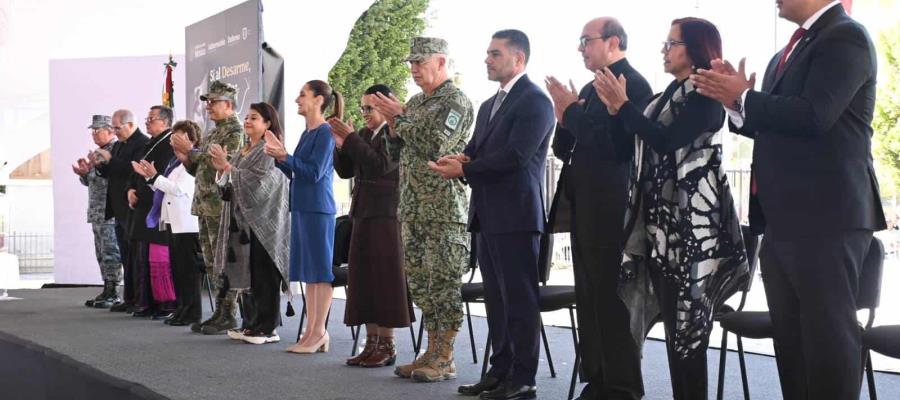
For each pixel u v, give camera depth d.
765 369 4.68
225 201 5.55
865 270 3.10
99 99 9.92
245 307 5.84
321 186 5.08
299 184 5.09
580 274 3.56
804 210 2.63
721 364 3.58
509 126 3.80
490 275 3.98
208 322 6.11
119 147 7.45
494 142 3.82
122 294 9.15
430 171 4.14
